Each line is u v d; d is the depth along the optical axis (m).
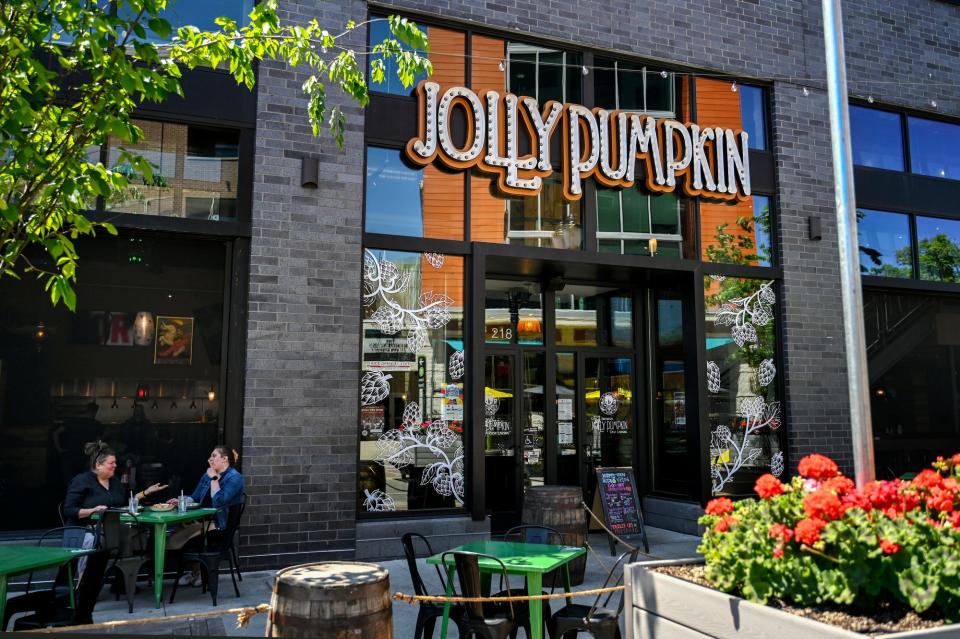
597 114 9.46
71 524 6.48
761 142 10.52
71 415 7.14
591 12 9.52
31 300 7.11
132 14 7.49
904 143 11.48
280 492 7.46
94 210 7.22
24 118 4.18
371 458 8.11
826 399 10.20
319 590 3.43
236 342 7.61
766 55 10.48
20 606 4.81
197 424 7.53
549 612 4.97
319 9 8.16
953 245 11.59
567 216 9.30
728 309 10.00
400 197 8.56
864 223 11.03
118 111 4.69
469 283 8.67
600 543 8.98
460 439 8.51
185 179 7.64
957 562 2.95
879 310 11.01
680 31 10.01
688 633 3.46
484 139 8.81
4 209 4.15
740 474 9.76
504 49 9.20
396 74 8.65
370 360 8.21
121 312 7.39
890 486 3.42
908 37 11.53
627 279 10.13
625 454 10.16
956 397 11.34
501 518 9.16
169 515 6.39
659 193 9.84
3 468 6.87
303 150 7.94
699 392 9.52
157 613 5.97
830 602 3.24
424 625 5.02
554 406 9.77
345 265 7.96
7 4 4.32
